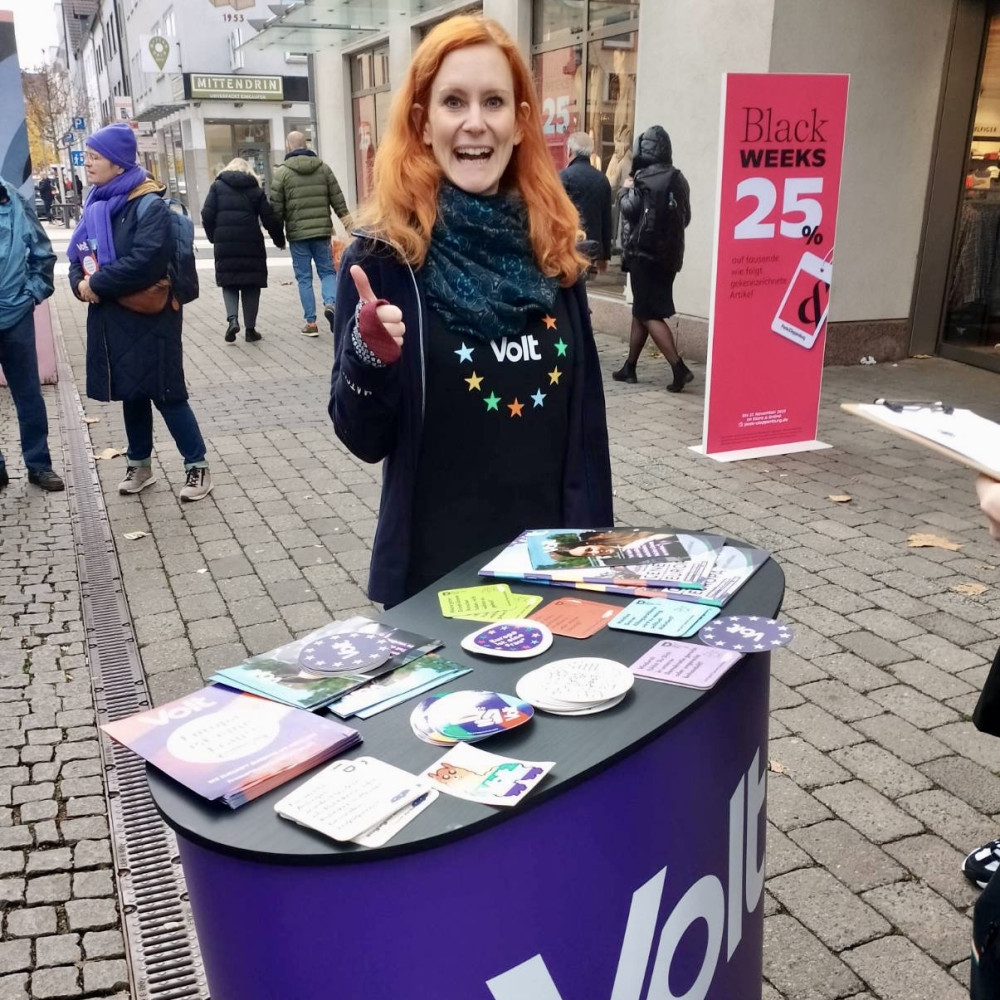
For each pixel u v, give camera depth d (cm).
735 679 134
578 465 205
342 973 104
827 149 543
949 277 802
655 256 695
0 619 382
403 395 186
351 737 116
